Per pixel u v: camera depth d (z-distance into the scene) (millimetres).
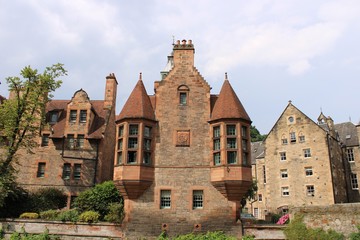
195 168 24734
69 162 34375
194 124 25859
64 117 37375
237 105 25500
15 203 29000
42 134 35469
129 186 23656
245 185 23578
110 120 37938
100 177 34062
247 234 23406
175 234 23328
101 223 23812
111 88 39406
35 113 35344
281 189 46500
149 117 25516
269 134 49719
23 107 29984
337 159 46875
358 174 47781
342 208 22906
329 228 22922
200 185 24359
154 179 24531
